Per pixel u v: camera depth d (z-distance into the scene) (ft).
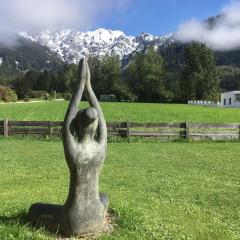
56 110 189.47
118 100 431.02
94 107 25.00
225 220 31.30
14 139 82.43
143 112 186.09
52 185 40.52
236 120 150.41
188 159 61.11
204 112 197.26
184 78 429.79
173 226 27.68
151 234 25.40
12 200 32.86
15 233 23.47
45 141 80.79
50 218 24.93
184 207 33.73
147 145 77.87
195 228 27.89
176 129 86.07
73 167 24.11
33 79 554.05
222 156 64.85
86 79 24.79
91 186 24.54
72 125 24.04
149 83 423.64
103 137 24.82
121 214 27.68
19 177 44.70
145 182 43.65
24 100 369.09
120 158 60.59
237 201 37.04
